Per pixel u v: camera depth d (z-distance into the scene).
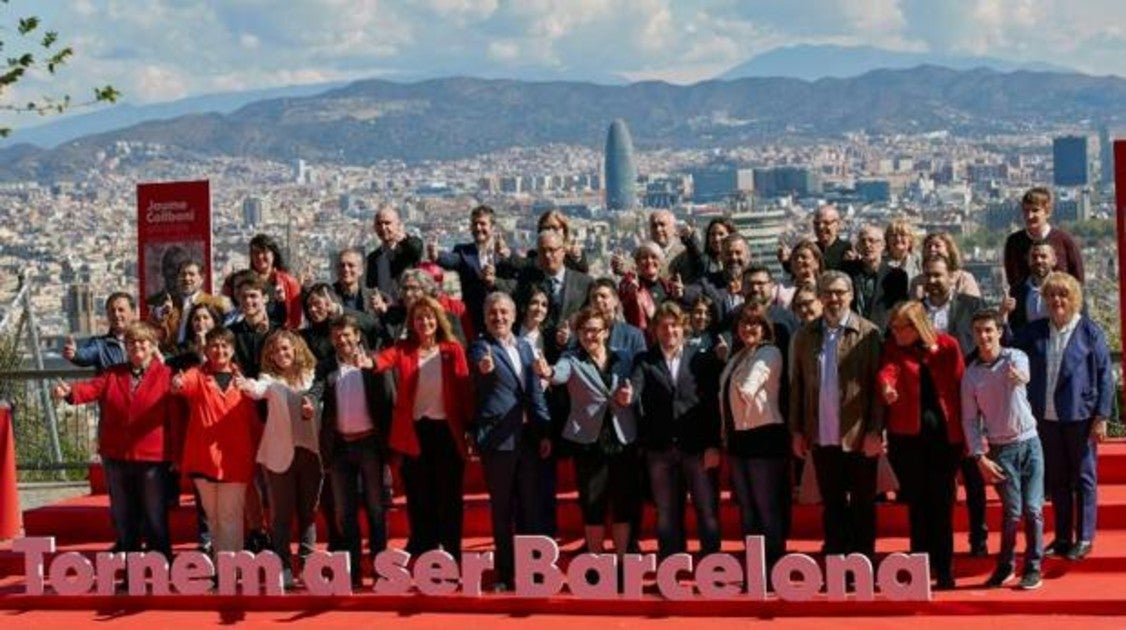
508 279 12.80
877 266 11.87
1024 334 10.78
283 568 11.30
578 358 11.14
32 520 13.04
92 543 12.86
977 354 10.40
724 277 12.30
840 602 10.22
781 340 11.12
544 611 10.65
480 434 11.10
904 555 10.15
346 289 12.55
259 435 11.50
